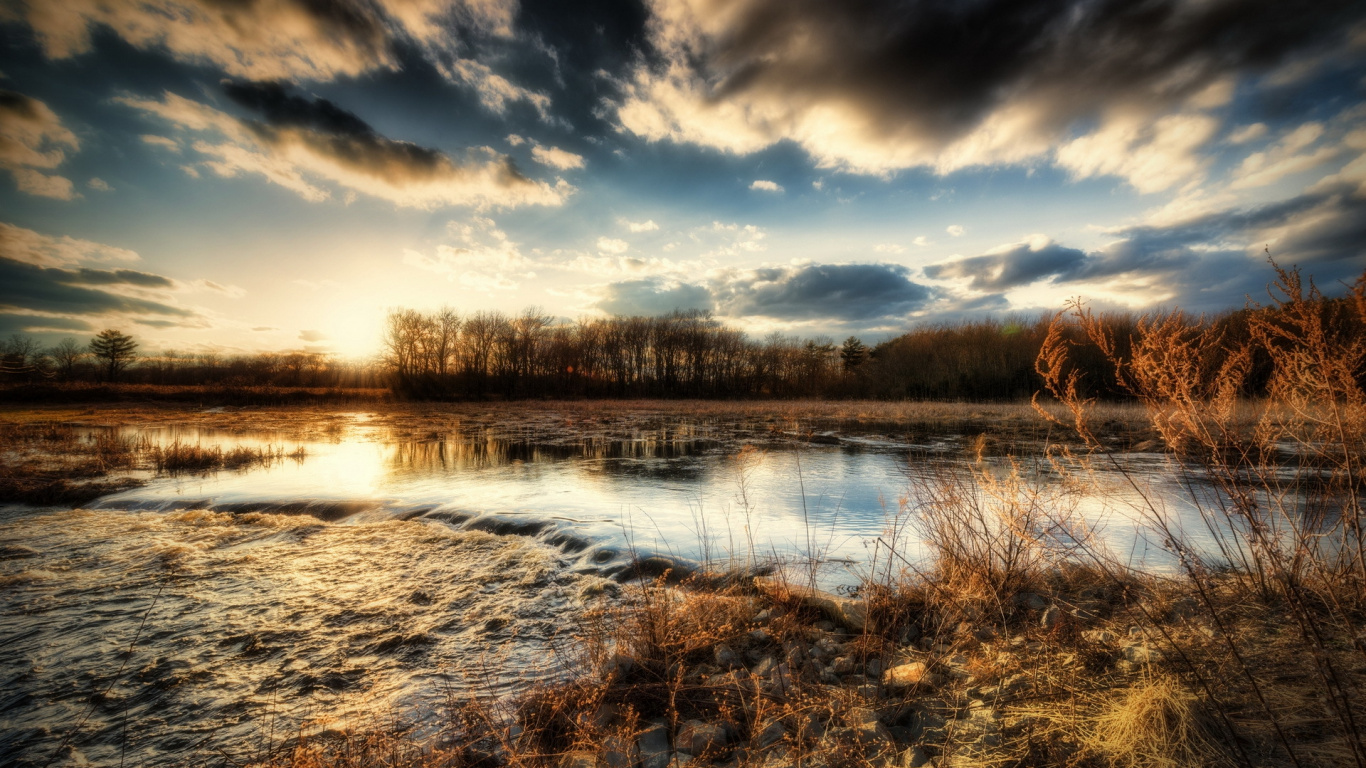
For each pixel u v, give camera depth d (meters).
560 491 10.64
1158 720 2.52
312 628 5.18
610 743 3.04
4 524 9.01
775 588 5.05
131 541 7.96
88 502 10.65
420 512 9.24
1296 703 2.59
